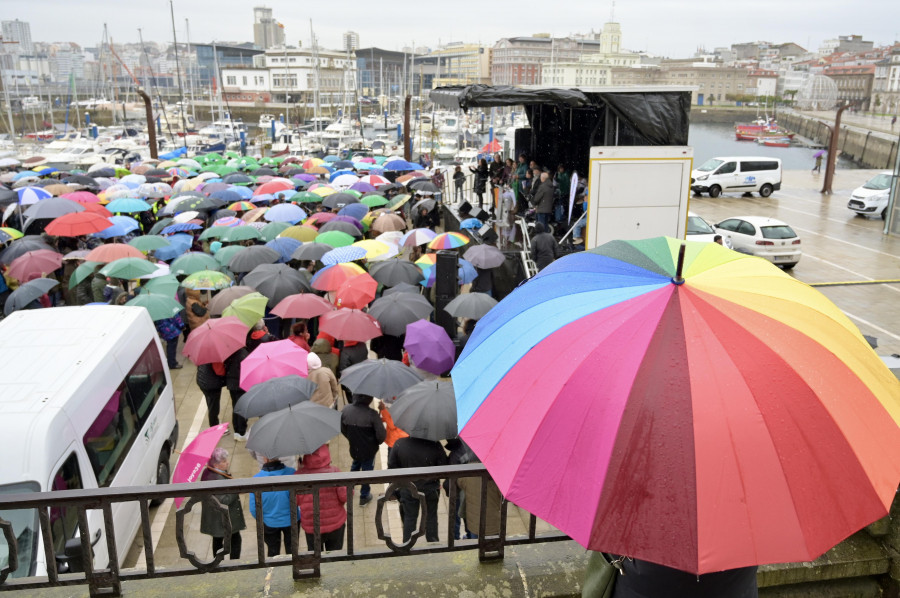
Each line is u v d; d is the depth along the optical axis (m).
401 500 6.61
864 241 25.19
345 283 12.27
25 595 4.05
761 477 1.97
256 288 12.76
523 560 4.39
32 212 18.47
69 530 5.99
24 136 89.31
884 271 21.09
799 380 2.15
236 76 158.00
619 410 2.09
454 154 72.56
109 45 111.88
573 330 2.40
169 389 9.40
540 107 20.27
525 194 18.89
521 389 2.36
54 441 5.80
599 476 2.03
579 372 2.23
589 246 13.23
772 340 2.25
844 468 2.04
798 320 2.40
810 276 20.56
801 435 2.04
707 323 2.28
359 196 24.34
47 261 14.26
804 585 4.50
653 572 2.43
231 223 18.20
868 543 4.58
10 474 5.49
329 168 34.41
